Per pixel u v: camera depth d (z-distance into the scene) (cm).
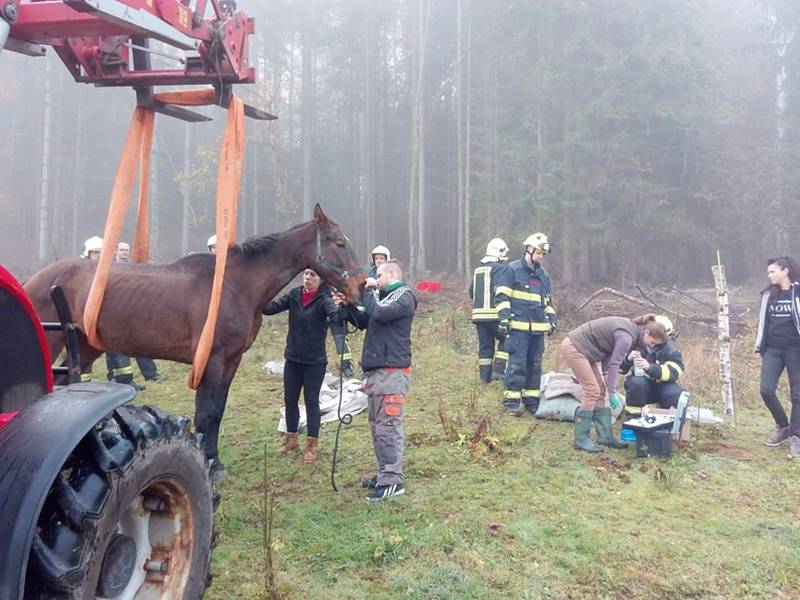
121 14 284
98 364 1038
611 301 1811
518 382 726
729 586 377
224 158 442
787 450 629
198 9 364
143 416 256
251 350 1090
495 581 372
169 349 499
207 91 452
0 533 195
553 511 464
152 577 270
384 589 361
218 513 447
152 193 2662
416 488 500
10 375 287
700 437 661
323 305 555
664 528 445
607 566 391
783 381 912
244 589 356
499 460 558
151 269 506
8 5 265
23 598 200
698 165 2552
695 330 1403
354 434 640
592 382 601
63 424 215
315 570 380
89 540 214
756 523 456
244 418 703
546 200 2264
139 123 443
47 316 505
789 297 613
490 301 848
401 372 486
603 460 577
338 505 471
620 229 2331
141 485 241
